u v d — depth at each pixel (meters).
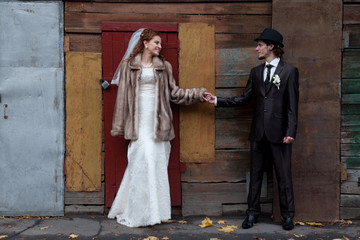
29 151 3.79
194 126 3.84
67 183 3.83
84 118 3.81
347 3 3.71
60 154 3.80
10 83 3.74
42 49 3.75
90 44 3.79
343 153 3.78
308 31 3.66
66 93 3.79
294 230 3.47
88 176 3.84
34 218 3.77
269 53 3.45
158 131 3.48
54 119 3.79
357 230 3.48
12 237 3.25
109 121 3.79
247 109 3.84
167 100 3.60
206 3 3.79
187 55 3.79
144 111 3.54
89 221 3.68
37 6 3.73
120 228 3.49
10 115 3.76
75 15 3.77
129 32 3.76
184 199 3.87
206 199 3.87
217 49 3.81
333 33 3.65
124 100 3.54
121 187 3.67
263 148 3.54
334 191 3.72
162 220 3.56
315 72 3.68
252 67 3.81
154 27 3.75
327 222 3.72
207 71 3.80
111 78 3.77
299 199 3.73
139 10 3.79
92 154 3.83
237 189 3.87
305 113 3.69
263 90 3.44
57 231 3.40
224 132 3.86
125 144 3.82
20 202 3.81
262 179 3.60
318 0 3.65
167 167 3.83
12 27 3.73
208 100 3.62
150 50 3.54
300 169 3.71
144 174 3.48
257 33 3.80
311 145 3.71
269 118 3.40
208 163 3.86
